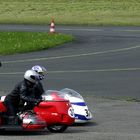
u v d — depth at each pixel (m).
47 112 34.16
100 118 40.16
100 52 82.94
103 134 32.97
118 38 99.88
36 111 34.25
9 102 34.00
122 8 163.25
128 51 84.12
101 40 96.69
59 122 34.03
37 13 152.62
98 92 52.69
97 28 117.75
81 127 36.72
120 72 65.69
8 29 113.50
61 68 68.56
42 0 179.88
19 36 99.31
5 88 54.44
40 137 31.50
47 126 34.59
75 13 152.12
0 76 62.03
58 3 173.38
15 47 85.69
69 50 84.94
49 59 76.19
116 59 76.38
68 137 31.50
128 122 38.41
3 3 173.62
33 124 33.22
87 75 63.25
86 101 47.97
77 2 175.25
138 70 67.38
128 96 50.75
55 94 34.84
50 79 60.28
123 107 45.16
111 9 161.00
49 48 87.50
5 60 75.38
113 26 123.38
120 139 30.62
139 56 79.25
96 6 166.88
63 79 60.34
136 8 163.88
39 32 106.31
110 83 57.94
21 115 33.81
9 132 34.03
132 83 58.12
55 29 114.44
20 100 34.28
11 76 62.03
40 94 34.75
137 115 41.47
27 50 84.31
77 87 55.34
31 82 34.16
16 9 161.00
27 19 138.00
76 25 124.88
